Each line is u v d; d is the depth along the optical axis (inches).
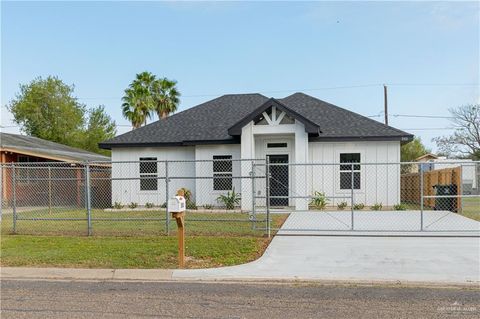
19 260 361.4
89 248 400.5
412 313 231.1
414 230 473.1
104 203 927.7
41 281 310.3
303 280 305.3
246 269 332.2
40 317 226.4
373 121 810.2
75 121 2046.0
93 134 2114.9
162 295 270.8
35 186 929.5
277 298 262.7
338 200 765.3
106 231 494.6
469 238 445.4
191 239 435.8
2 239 450.6
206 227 518.6
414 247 404.2
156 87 1517.0
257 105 921.5
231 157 786.8
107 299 261.6
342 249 399.2
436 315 227.8
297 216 637.3
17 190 906.1
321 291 278.8
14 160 938.1
